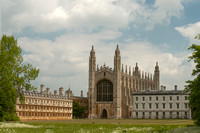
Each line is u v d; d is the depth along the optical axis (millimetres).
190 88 59531
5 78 68875
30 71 73688
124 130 58844
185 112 167125
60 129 60281
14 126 63156
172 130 50625
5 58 71375
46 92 185125
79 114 199375
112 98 196250
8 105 69125
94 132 53250
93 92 199000
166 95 171375
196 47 54281
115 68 195375
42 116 163750
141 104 175125
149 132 56656
